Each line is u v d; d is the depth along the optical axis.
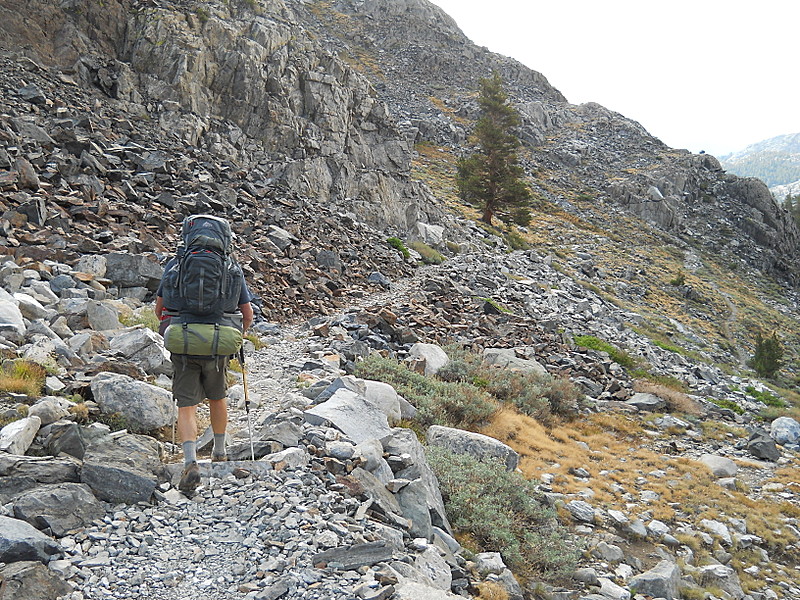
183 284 5.31
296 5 134.38
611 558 10.68
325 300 21.27
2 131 20.47
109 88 29.75
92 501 5.08
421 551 6.23
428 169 78.62
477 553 8.09
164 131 29.17
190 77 31.86
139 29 32.03
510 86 131.25
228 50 33.84
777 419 23.89
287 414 8.09
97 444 5.81
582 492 13.65
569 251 63.62
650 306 54.16
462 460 10.20
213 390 5.78
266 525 5.26
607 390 24.11
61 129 22.56
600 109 132.00
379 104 43.91
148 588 4.34
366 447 7.74
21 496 4.82
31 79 26.72
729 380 35.88
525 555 8.88
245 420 8.51
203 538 5.02
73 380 7.41
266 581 4.55
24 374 6.92
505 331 25.33
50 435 5.89
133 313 12.16
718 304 62.72
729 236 93.94
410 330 19.64
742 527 13.92
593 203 90.38
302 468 6.41
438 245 39.69
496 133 56.84
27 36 28.77
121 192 20.91
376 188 38.31
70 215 17.17
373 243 31.64
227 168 29.20
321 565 4.85
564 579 9.01
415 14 143.12
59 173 19.53
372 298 23.72
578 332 31.73
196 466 5.45
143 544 4.76
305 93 37.28
